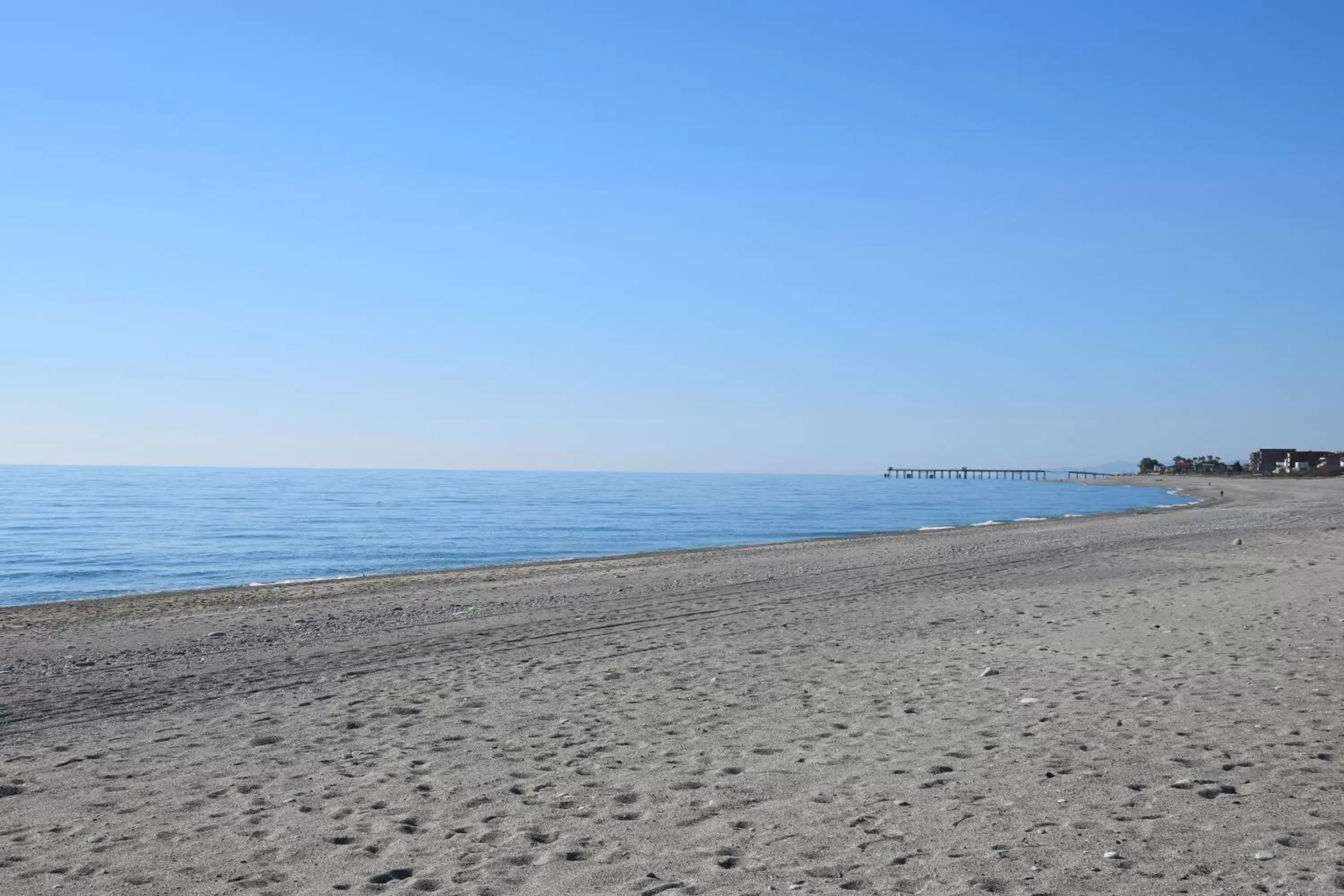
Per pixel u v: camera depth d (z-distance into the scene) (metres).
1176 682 8.92
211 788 6.72
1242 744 6.63
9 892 4.84
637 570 25.33
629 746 7.45
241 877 4.97
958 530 43.78
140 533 51.31
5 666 12.61
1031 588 17.77
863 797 5.88
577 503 92.00
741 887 4.51
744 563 26.34
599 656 11.88
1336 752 6.35
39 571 33.56
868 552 28.80
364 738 8.04
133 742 8.25
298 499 96.38
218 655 13.19
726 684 9.85
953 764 6.52
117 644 14.55
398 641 13.91
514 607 17.86
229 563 36.38
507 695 9.67
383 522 60.78
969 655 11.06
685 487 157.25
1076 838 4.93
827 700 8.90
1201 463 197.12
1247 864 4.47
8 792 6.78
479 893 4.61
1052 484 190.62
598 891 4.56
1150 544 27.08
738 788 6.22
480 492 121.00
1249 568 19.78
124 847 5.50
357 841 5.47
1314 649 10.40
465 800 6.19
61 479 169.75
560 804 6.02
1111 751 6.62
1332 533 29.00
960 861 4.70
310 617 17.36
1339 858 4.50
